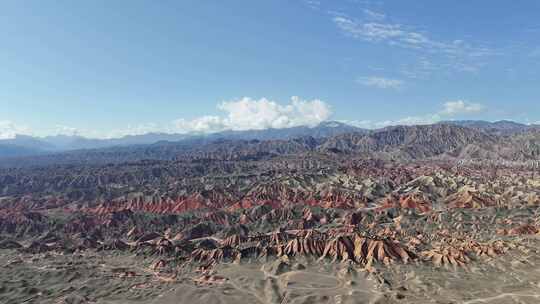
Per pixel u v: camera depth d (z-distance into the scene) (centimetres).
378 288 18088
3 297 17800
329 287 18588
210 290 18412
